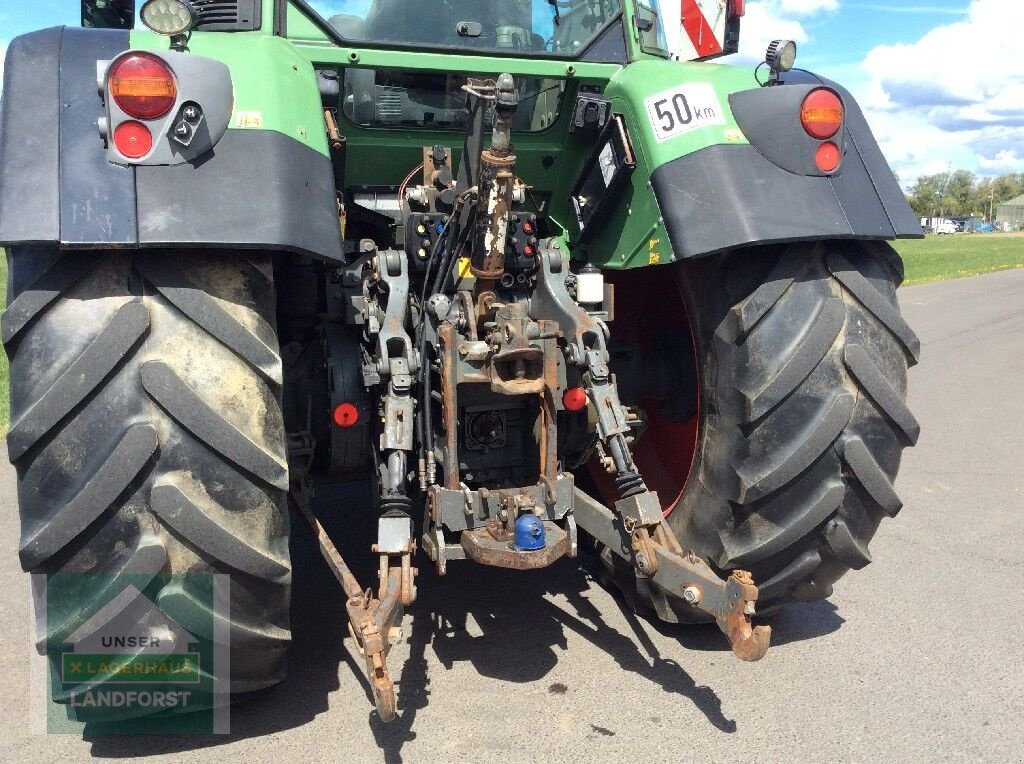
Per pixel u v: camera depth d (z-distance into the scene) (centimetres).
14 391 199
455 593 334
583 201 308
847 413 248
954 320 1277
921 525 417
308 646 291
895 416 252
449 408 245
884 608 324
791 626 310
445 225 269
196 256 206
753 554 259
